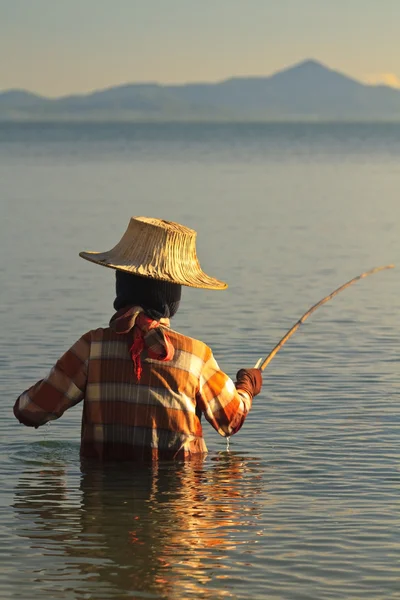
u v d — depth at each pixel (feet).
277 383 46.80
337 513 28.32
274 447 35.45
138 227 30.99
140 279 30.96
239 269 94.38
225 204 180.45
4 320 65.26
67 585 23.20
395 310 71.36
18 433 37.14
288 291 80.59
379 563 24.63
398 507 28.91
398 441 36.35
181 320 66.33
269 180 266.36
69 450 34.76
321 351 55.52
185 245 31.04
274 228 136.15
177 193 212.23
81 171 314.55
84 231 129.18
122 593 22.79
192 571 24.07
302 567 24.34
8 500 29.22
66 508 28.58
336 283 85.56
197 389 31.71
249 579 23.59
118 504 28.94
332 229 135.23
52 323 64.18
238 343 57.93
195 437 31.99
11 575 23.76
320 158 451.53
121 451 31.65
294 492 30.27
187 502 29.14
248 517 27.94
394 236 126.21
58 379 31.55
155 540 26.12
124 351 31.32
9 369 49.88
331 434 37.32
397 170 325.42
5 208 167.53
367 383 46.93
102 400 31.48
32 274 89.40
